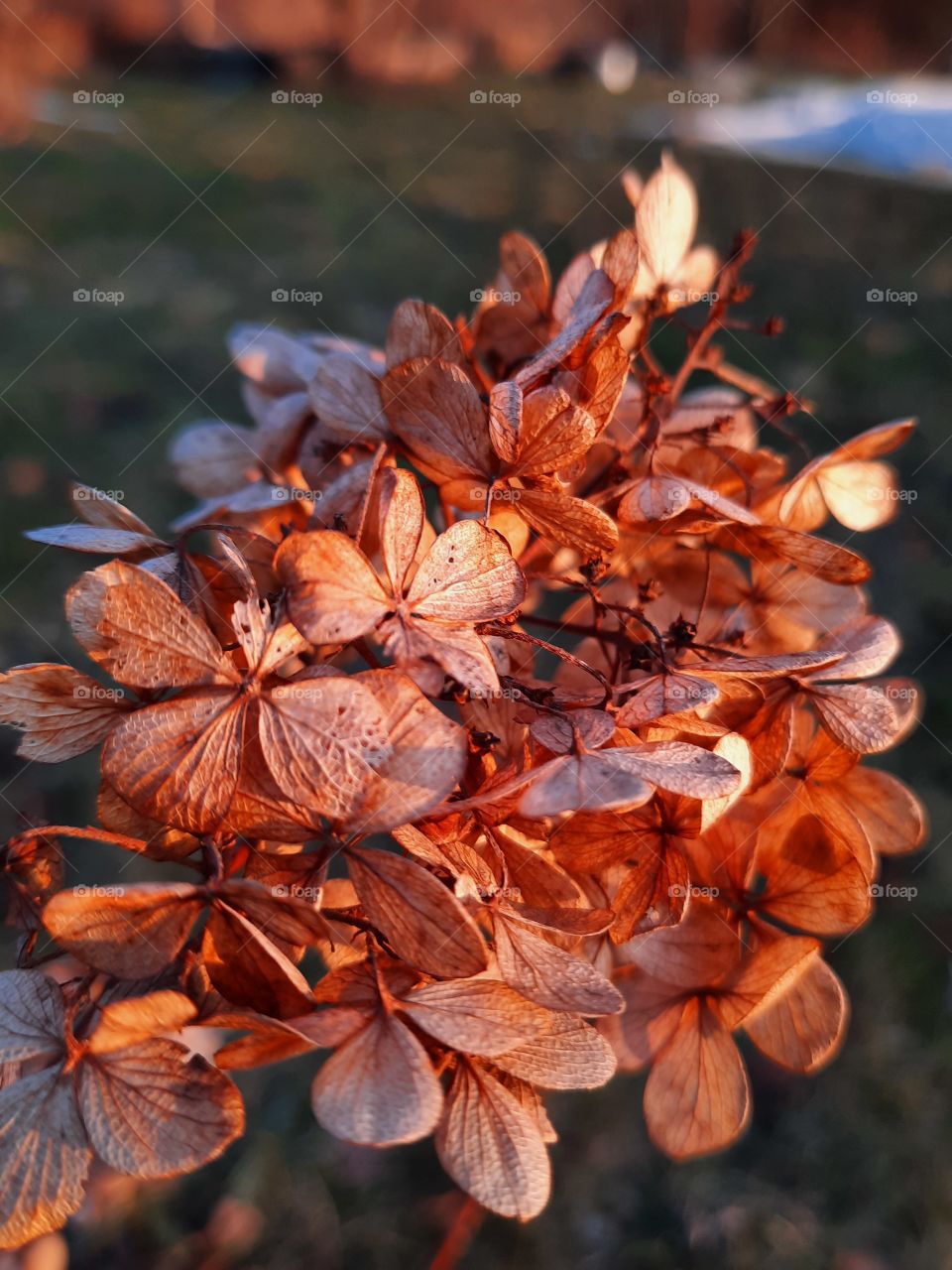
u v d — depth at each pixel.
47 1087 0.15
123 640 0.15
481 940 0.15
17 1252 0.39
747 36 3.07
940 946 0.57
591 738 0.16
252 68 2.54
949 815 0.62
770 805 0.19
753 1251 0.48
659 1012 0.19
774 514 0.21
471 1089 0.16
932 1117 0.52
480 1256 0.48
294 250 1.32
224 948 0.15
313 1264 0.48
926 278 1.16
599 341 0.18
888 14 2.86
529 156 1.72
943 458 0.88
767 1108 0.53
